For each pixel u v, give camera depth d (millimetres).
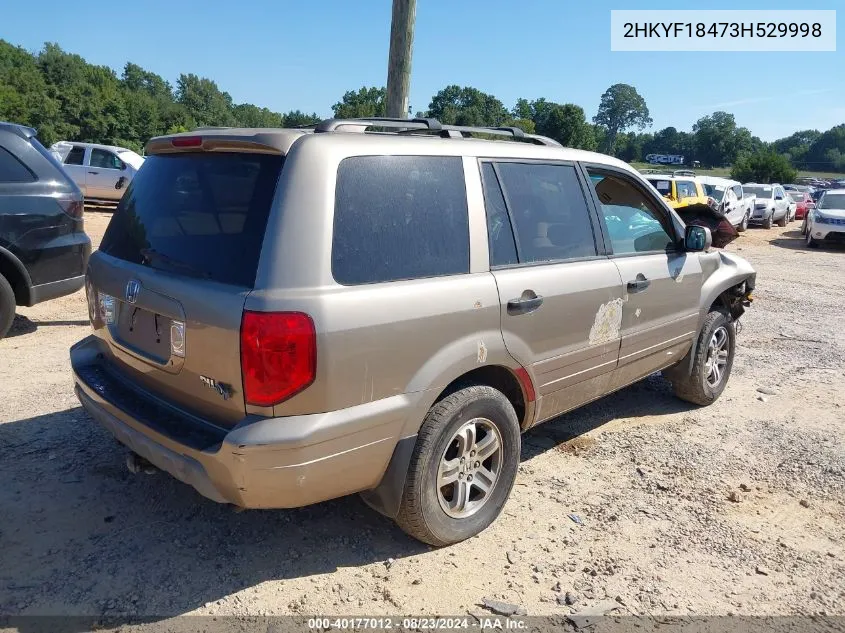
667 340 4762
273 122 158875
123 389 3248
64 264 6461
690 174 22656
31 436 4297
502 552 3373
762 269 14508
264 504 2732
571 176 3988
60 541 3254
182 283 2842
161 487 3779
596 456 4523
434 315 3016
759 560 3422
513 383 3633
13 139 6188
